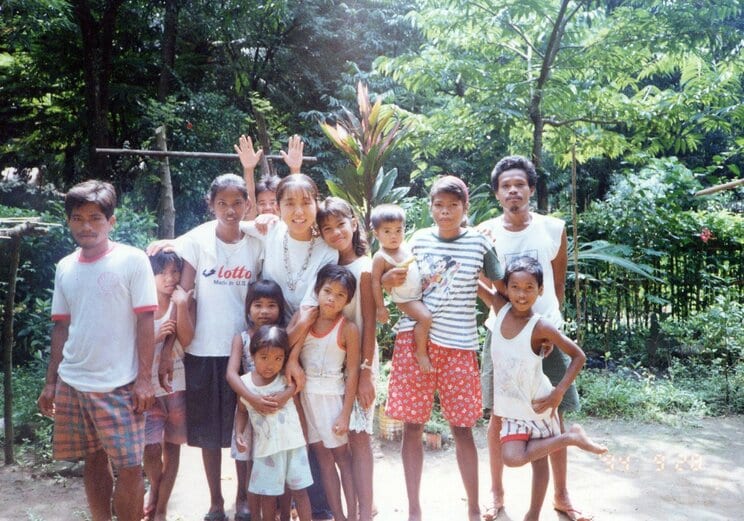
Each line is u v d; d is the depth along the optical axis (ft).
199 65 41.70
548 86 22.70
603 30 22.58
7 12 30.60
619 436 14.61
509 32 22.59
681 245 22.15
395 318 17.02
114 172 37.73
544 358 9.84
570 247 20.26
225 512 10.53
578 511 10.35
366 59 41.68
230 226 9.87
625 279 21.93
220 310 9.77
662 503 11.05
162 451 10.17
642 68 24.44
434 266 9.68
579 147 25.03
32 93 40.60
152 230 26.45
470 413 9.59
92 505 9.18
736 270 21.94
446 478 12.19
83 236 8.50
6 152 43.45
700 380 18.33
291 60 41.45
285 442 8.96
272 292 9.29
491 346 9.71
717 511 10.75
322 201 9.70
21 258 20.12
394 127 16.22
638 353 21.03
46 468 12.54
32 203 38.37
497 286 9.87
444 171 37.86
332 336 9.23
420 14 24.44
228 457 13.17
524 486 11.73
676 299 22.12
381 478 12.16
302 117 41.34
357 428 9.27
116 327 8.56
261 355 8.80
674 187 23.47
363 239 9.91
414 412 9.63
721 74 22.49
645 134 23.89
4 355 13.17
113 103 38.91
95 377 8.48
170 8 36.52
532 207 28.35
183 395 10.07
